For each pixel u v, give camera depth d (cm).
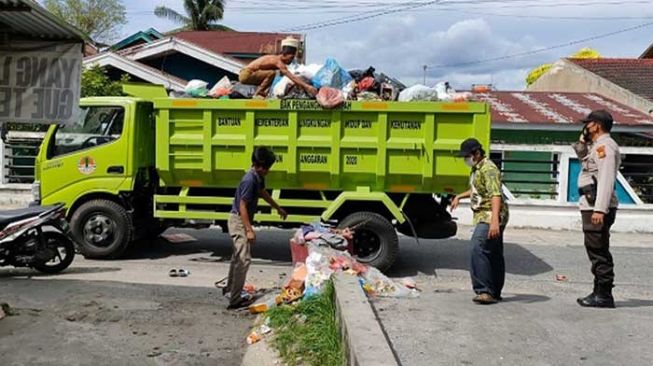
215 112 870
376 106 841
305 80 878
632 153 1402
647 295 781
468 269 935
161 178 902
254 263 941
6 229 802
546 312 587
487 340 497
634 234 1345
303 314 608
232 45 2758
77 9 4312
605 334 519
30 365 505
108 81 1780
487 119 830
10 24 606
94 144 924
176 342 572
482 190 622
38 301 685
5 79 653
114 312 652
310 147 855
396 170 850
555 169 1401
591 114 597
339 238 762
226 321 637
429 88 853
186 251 1022
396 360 409
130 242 938
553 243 1195
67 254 844
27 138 1416
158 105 878
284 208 887
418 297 645
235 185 893
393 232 859
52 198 931
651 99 1989
